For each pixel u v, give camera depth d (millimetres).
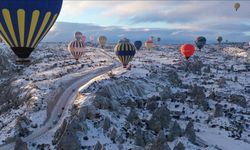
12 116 85562
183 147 66625
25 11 48906
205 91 117938
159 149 63812
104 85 96375
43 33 52781
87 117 75625
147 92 106125
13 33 50188
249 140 78375
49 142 68000
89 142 66938
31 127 75312
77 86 100125
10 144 69438
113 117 78125
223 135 79188
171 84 119750
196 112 93250
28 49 51812
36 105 85188
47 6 50062
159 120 78625
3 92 112688
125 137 70438
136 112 84812
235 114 94938
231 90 125000
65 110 83625
